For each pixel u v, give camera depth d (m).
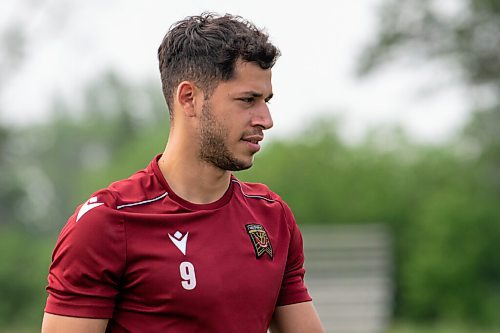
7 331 38.09
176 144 5.21
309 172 41.72
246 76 5.06
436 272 38.78
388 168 42.28
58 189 77.69
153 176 5.25
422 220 40.03
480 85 35.97
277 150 42.06
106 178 53.88
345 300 24.62
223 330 5.03
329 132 43.12
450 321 38.09
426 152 43.28
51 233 63.50
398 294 39.38
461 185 41.34
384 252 25.25
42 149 77.88
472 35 35.16
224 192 5.27
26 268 44.09
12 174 49.41
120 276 5.02
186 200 5.18
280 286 5.30
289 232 5.47
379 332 24.41
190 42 5.13
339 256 25.03
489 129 39.38
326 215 41.34
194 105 5.13
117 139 80.06
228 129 5.08
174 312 4.99
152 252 5.01
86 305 4.96
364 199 41.34
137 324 5.03
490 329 34.66
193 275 5.00
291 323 5.50
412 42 35.28
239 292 5.08
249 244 5.19
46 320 5.02
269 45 5.09
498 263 39.25
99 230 4.98
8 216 51.31
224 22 5.17
